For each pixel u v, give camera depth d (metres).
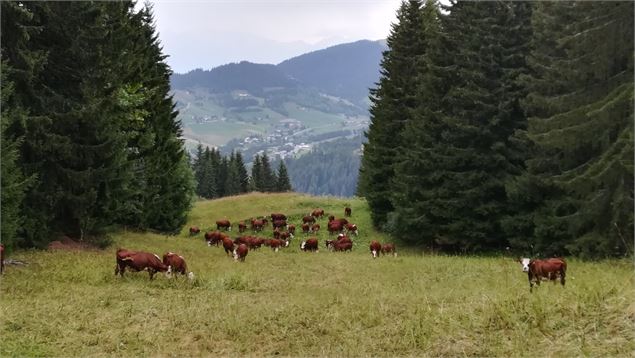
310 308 11.95
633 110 18.55
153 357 9.23
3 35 18.92
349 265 22.31
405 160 30.80
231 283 16.12
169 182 36.09
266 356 9.22
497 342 8.45
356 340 9.48
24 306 11.92
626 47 19.25
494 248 28.67
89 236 24.48
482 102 26.28
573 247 21.59
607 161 19.52
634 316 8.19
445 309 10.53
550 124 21.17
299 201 51.19
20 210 19.19
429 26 33.84
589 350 7.55
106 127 22.97
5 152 17.42
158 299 13.38
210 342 9.88
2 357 8.93
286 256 26.52
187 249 27.02
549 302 9.84
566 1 23.27
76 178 21.69
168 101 35.84
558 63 21.89
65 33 21.61
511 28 26.36
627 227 20.12
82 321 11.01
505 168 27.31
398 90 35.69
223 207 51.50
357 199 54.38
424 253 30.03
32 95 20.31
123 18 28.31
